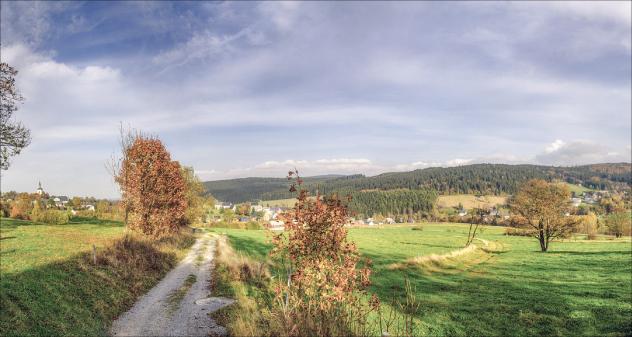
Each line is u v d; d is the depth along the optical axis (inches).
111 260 1082.7
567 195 2581.2
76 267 956.6
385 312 846.5
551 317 976.9
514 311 1046.4
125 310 813.9
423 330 871.1
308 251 430.0
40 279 814.5
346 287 410.9
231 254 1718.8
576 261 1959.9
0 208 2906.0
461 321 963.3
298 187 453.7
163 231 1701.5
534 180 2679.6
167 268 1312.7
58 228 2094.0
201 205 2979.8
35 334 582.6
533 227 2591.0
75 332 625.9
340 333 385.1
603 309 1012.5
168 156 1772.9
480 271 1808.6
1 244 1325.0
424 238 3917.3
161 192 1653.5
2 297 668.1
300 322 399.2
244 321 658.2
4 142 1519.4
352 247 438.3
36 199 3159.5
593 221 4320.9
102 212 3782.0
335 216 435.5
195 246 2118.6
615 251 2282.2
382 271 1681.8
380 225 6968.5
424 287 1382.9
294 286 439.5
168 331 677.9
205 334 658.2
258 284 1058.7
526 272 1713.8
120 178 1603.1
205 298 911.7
